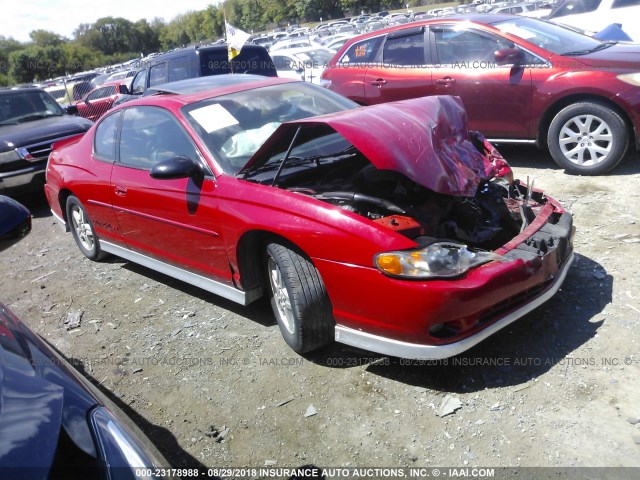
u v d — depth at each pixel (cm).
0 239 225
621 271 394
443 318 286
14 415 181
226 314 422
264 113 433
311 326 332
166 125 427
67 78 2844
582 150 591
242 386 337
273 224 334
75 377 217
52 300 502
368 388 318
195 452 292
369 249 299
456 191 324
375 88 730
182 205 395
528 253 313
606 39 708
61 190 545
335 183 396
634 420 270
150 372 366
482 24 658
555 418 278
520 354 326
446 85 669
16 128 845
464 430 279
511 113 634
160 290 482
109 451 180
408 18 3541
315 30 4638
